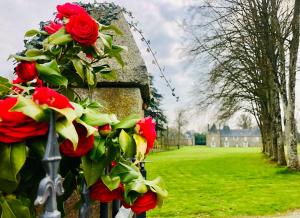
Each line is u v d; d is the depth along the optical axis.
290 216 10.57
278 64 23.28
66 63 1.86
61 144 1.20
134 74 3.11
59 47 1.73
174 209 11.48
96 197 1.40
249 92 28.41
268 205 12.15
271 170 24.09
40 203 0.98
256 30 21.23
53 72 1.44
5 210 1.12
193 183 19.09
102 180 1.34
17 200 1.14
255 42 22.33
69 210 2.78
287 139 22.97
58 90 1.86
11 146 1.06
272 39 21.39
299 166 23.12
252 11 21.09
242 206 12.01
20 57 1.51
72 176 1.49
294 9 20.39
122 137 1.35
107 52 1.89
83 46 1.70
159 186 1.39
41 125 1.06
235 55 24.38
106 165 1.33
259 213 11.01
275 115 25.95
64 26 1.61
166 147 72.81
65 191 1.49
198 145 122.62
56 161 1.06
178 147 83.00
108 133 1.33
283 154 26.05
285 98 23.28
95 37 1.57
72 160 1.42
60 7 1.62
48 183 1.01
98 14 3.30
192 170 27.03
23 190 1.28
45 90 1.07
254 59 23.95
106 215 1.91
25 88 1.45
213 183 18.89
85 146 1.23
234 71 25.25
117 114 3.11
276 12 21.16
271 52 21.95
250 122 65.38
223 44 22.70
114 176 1.38
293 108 22.34
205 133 123.12
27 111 1.02
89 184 1.29
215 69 25.56
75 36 1.54
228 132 118.75
